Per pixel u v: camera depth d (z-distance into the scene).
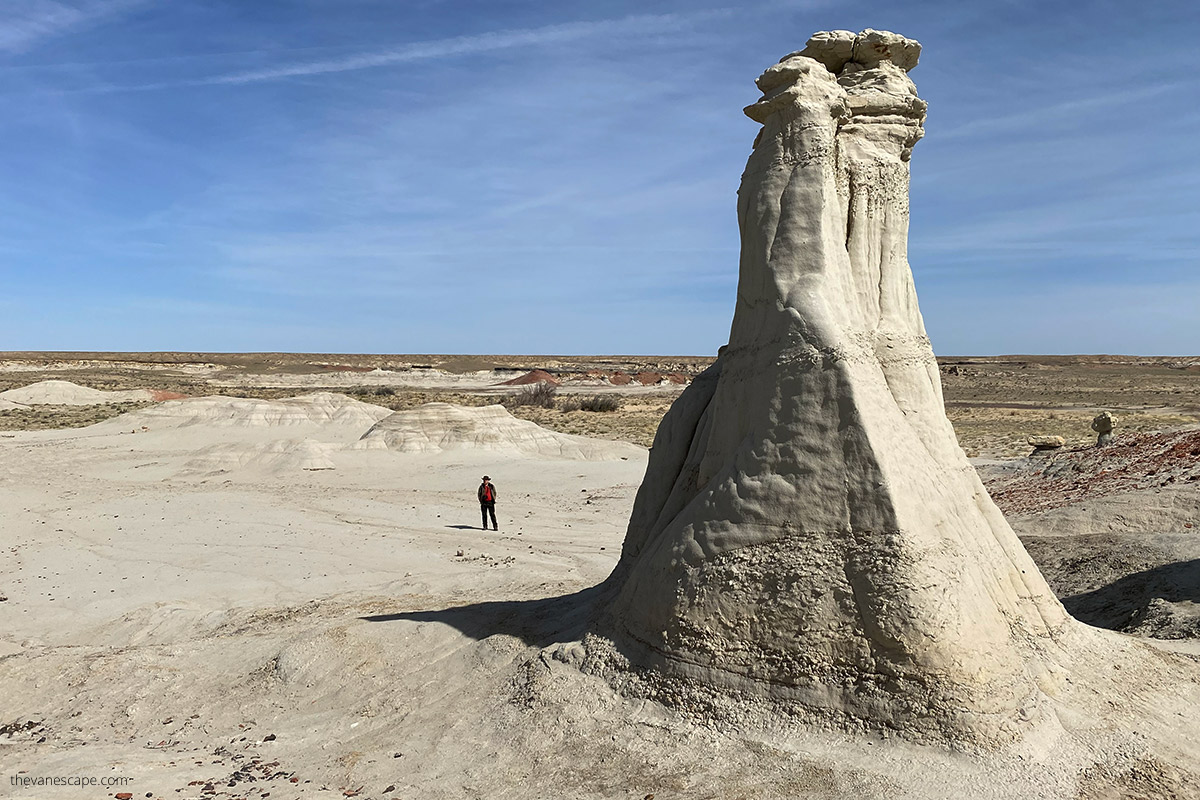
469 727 8.48
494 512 24.31
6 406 71.88
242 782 7.66
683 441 11.16
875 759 6.81
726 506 8.38
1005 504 24.28
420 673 9.94
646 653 8.43
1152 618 11.57
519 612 11.37
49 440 48.81
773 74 9.32
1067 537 17.25
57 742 9.22
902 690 7.07
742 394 9.01
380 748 8.35
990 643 7.36
